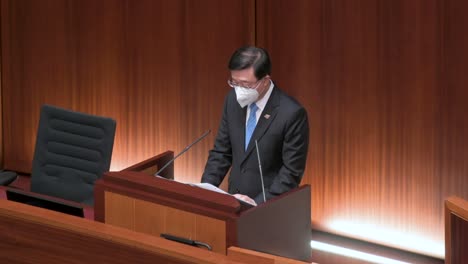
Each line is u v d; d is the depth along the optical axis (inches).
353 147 563.2
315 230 594.6
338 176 573.9
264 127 396.8
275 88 400.2
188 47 627.2
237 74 380.5
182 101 638.5
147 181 269.4
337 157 571.8
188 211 255.8
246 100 387.5
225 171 421.7
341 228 580.7
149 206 264.5
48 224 183.3
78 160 456.1
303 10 565.6
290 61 577.3
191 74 629.9
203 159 637.3
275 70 585.0
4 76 727.7
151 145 660.7
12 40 716.0
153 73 648.4
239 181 407.2
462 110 511.5
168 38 635.5
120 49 660.7
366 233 570.3
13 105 730.2
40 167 465.1
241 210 257.8
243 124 406.6
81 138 454.6
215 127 627.8
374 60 542.3
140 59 653.3
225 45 608.7
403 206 550.0
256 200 386.9
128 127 669.3
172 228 260.5
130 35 653.9
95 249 178.4
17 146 738.2
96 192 277.1
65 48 689.6
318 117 573.6
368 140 555.8
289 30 574.2
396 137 543.2
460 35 503.8
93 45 674.2
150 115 656.4
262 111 397.7
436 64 516.7
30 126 726.5
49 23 693.9
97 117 451.5
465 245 226.1
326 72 563.8
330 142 572.4
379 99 545.0
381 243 565.3
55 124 461.7
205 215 252.7
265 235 272.4
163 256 169.9
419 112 529.7
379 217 562.3
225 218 248.8
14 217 187.8
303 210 308.2
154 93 651.5
